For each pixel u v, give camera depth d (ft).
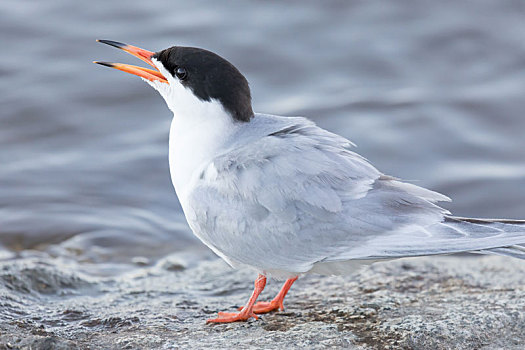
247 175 26.61
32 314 28.89
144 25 60.03
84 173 46.26
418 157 48.14
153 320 28.63
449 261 35.83
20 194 44.01
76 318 28.84
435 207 26.50
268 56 57.26
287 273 28.17
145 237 40.70
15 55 56.54
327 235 26.25
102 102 52.65
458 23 59.82
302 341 25.99
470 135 49.65
